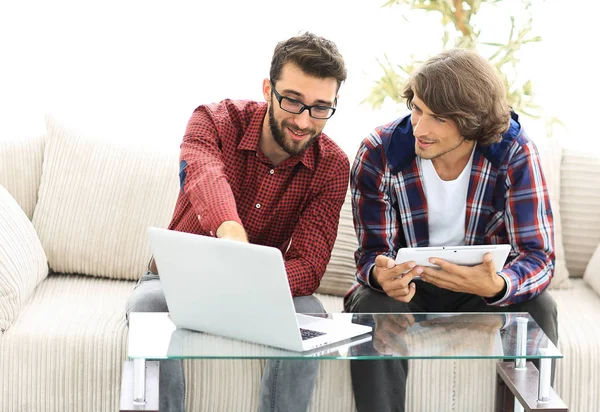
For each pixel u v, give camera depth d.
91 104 3.23
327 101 2.18
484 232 2.42
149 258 2.74
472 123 2.21
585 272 2.82
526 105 3.11
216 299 1.82
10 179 2.79
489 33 3.30
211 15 3.22
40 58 3.18
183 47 3.23
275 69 2.19
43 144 2.86
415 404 2.37
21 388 2.30
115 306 2.51
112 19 3.19
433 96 2.20
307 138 2.23
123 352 2.30
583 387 2.38
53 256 2.74
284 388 2.21
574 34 3.34
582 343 2.38
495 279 2.18
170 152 2.80
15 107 3.18
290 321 1.76
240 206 2.43
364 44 3.30
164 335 1.87
